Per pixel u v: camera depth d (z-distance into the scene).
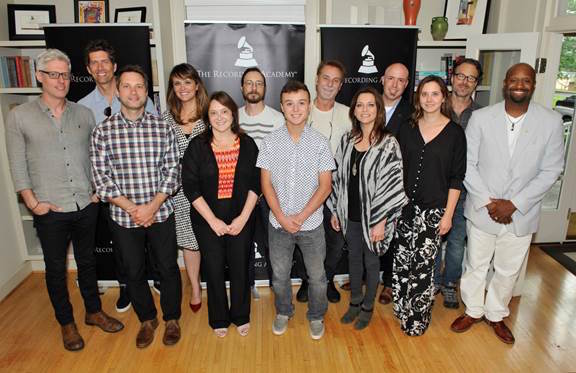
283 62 2.97
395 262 2.52
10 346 2.48
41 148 2.17
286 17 3.12
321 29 2.96
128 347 2.46
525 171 2.27
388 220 2.33
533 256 3.70
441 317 2.75
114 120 2.14
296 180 2.23
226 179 2.27
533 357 2.36
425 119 2.28
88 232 2.43
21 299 3.03
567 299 2.98
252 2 3.08
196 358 2.36
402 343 2.48
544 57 3.14
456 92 2.66
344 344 2.47
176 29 3.27
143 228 2.30
